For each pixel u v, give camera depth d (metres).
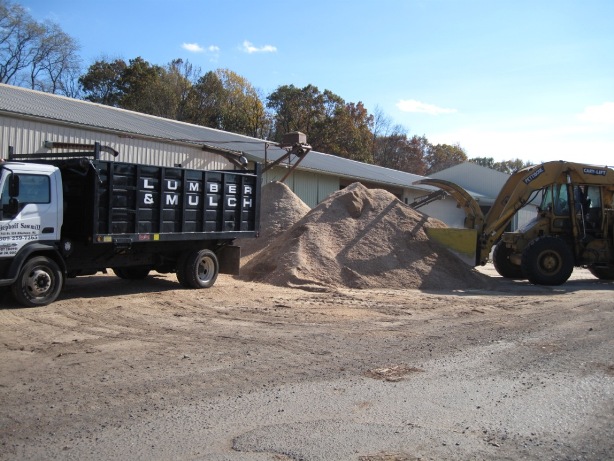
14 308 10.38
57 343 8.17
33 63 50.34
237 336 8.88
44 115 17.23
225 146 24.33
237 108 57.91
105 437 4.99
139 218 11.77
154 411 5.63
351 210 17.70
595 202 18.00
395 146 75.00
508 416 5.70
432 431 5.28
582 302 13.09
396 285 15.05
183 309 10.99
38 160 11.54
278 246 16.28
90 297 11.83
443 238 17.19
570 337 9.24
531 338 9.16
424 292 14.56
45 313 10.11
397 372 7.14
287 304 11.80
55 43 50.78
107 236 11.17
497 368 7.39
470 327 10.01
